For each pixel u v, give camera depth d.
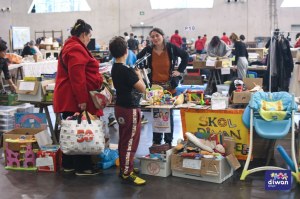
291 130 4.06
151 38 4.46
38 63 8.52
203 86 7.80
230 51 8.47
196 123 4.21
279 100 3.91
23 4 20.06
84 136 3.69
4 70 5.98
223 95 4.31
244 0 17.89
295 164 3.73
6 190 3.62
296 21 17.52
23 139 4.22
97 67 3.95
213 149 3.91
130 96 3.59
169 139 4.50
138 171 4.02
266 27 17.80
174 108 4.18
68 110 3.92
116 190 3.58
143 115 6.72
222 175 3.73
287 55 6.48
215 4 18.31
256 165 4.18
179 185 3.67
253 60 9.49
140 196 3.43
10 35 13.62
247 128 4.03
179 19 18.83
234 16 18.12
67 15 19.84
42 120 4.51
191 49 16.34
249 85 4.69
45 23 20.12
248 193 3.46
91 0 19.55
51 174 4.05
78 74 3.73
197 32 18.69
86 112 3.80
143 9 19.12
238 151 4.15
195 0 18.61
